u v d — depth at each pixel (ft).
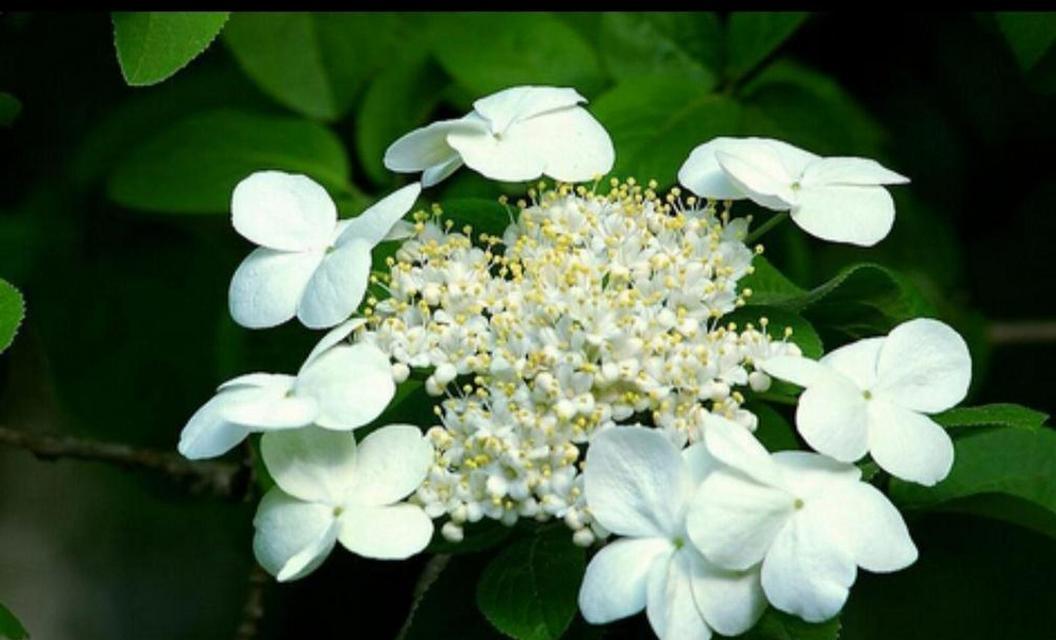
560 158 1.52
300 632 1.94
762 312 1.52
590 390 1.43
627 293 1.44
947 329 1.44
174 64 1.57
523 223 1.51
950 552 1.67
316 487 1.41
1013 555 1.66
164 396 1.96
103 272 1.96
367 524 1.40
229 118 1.84
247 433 1.41
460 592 1.49
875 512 1.38
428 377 1.49
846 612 1.69
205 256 1.96
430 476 1.42
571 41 1.83
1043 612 1.67
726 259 1.50
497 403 1.42
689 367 1.43
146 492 1.96
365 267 1.44
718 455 1.37
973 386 1.96
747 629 1.37
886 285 1.53
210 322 1.96
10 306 1.49
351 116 1.89
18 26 1.92
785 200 1.50
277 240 1.49
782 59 1.96
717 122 1.75
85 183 1.95
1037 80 1.79
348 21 1.87
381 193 1.83
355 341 1.46
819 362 1.45
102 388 1.95
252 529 1.93
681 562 1.37
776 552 1.37
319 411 1.40
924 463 1.41
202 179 1.82
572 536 1.44
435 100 1.84
